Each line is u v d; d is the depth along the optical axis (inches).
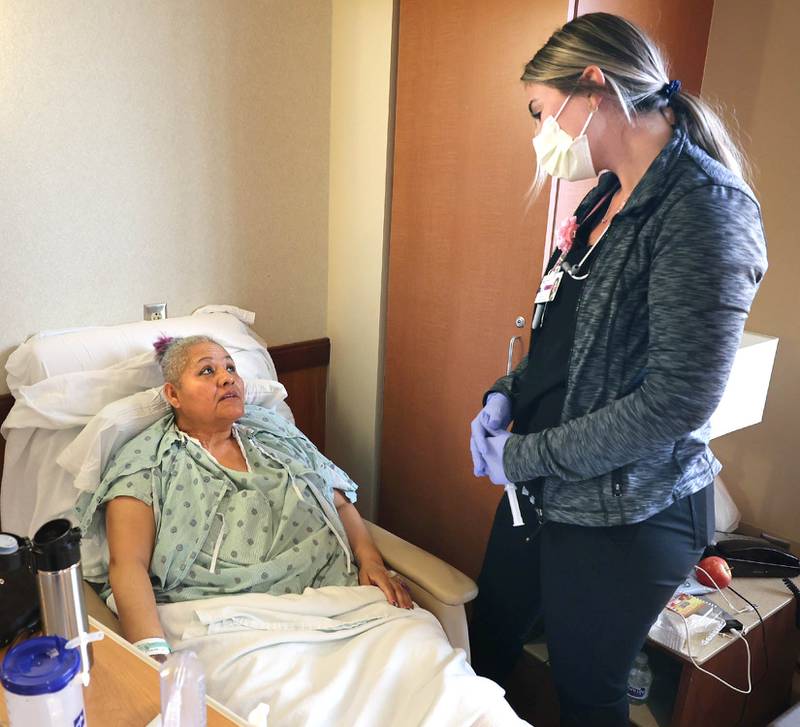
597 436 44.3
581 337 46.8
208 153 79.1
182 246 79.5
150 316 76.8
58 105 66.9
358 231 88.2
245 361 75.8
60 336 68.6
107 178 71.8
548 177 65.4
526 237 69.2
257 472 64.3
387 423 90.3
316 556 60.6
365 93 83.3
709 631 61.8
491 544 64.0
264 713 32.9
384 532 67.9
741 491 86.2
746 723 70.5
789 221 77.9
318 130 88.4
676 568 48.4
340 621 54.4
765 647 68.0
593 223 52.5
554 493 49.3
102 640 37.3
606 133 45.5
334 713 45.3
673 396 41.1
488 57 69.2
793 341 79.4
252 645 49.4
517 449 49.4
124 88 70.9
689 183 42.1
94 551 58.7
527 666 72.5
